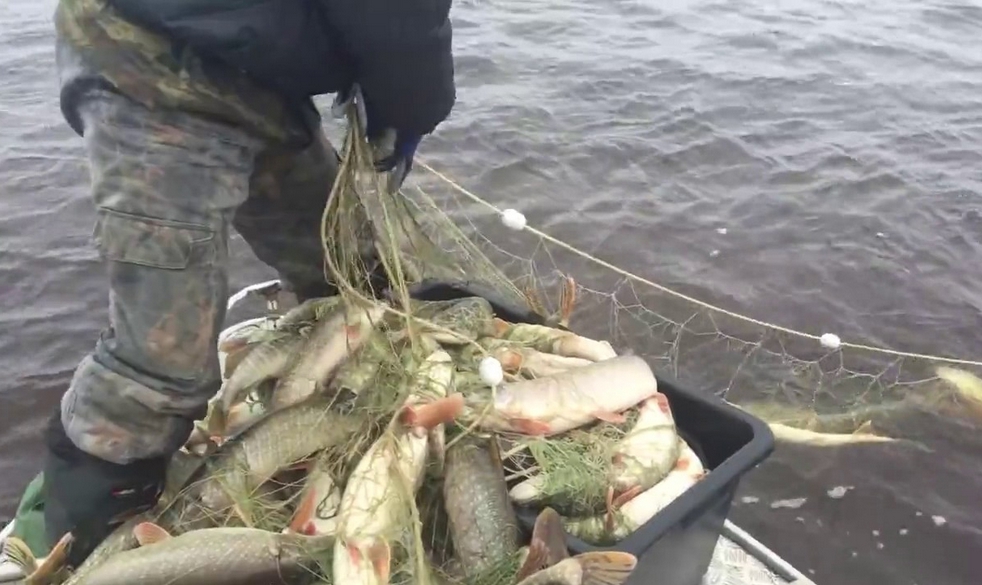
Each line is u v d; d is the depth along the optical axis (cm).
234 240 398
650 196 462
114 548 139
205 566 135
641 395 175
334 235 170
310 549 137
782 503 275
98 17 123
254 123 137
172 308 131
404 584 138
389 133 163
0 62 589
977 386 317
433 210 255
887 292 389
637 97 589
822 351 341
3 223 414
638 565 141
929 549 262
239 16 124
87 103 128
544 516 139
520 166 487
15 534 160
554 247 402
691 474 165
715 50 691
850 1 849
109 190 127
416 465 147
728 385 313
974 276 405
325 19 134
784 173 496
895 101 608
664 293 371
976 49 727
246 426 166
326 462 156
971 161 521
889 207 462
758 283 389
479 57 641
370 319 172
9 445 292
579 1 793
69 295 368
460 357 183
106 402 133
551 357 186
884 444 292
